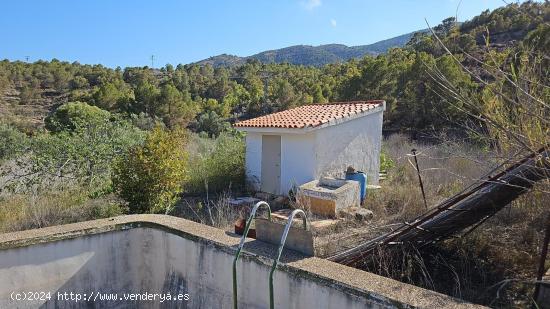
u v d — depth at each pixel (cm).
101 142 1150
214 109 3772
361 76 2791
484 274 511
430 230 525
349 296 266
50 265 364
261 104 3681
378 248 521
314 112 1323
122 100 3400
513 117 404
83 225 399
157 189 820
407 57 2733
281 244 285
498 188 471
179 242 389
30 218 778
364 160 1266
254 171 1235
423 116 2141
